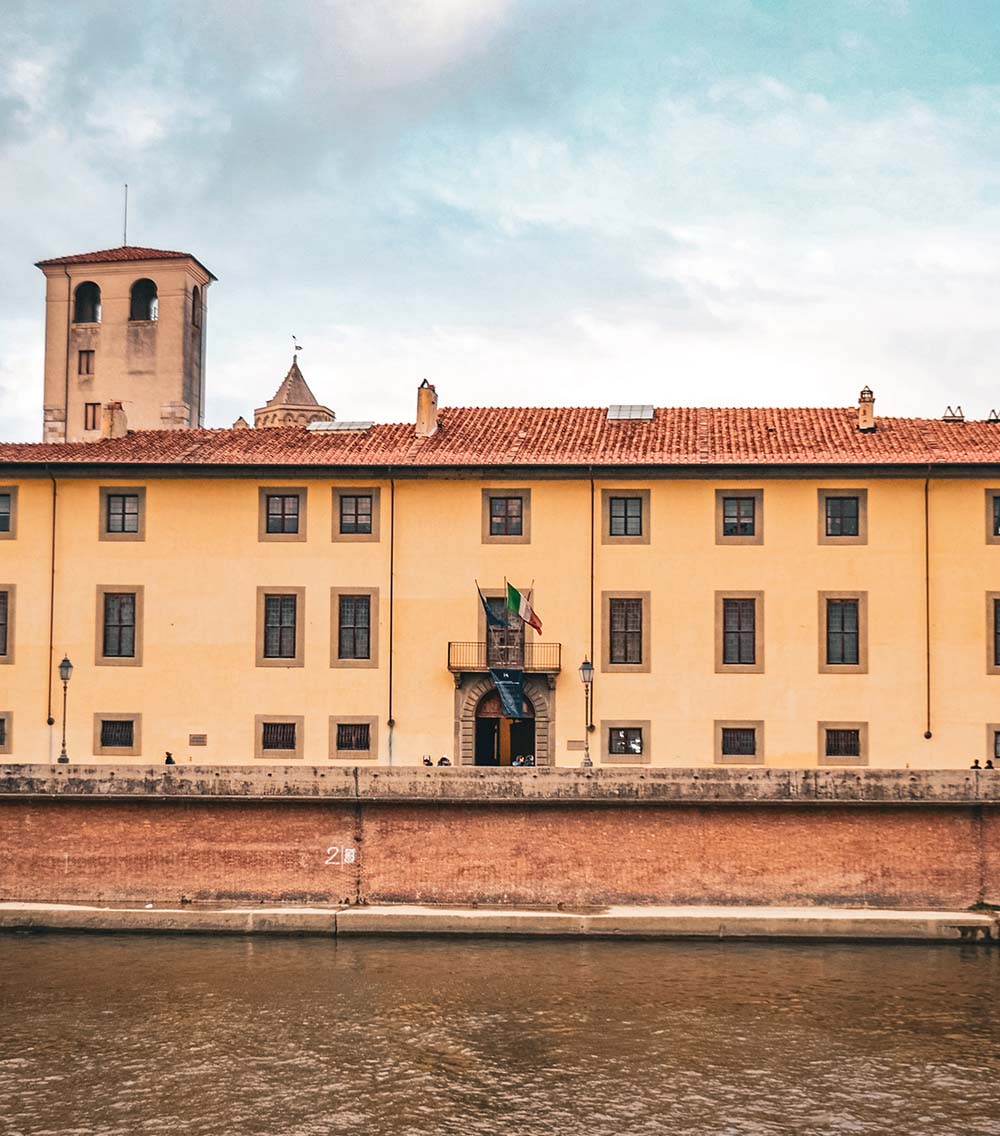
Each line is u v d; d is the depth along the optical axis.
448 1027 37.03
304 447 59.69
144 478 58.50
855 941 45.25
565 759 56.59
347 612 57.78
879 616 56.12
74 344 89.56
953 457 56.12
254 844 47.38
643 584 56.84
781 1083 33.56
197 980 41.00
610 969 42.16
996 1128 31.33
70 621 58.31
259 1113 31.97
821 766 55.88
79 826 47.62
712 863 46.75
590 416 61.84
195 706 57.75
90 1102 32.47
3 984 40.56
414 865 47.22
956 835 46.41
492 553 57.34
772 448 57.72
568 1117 31.83
